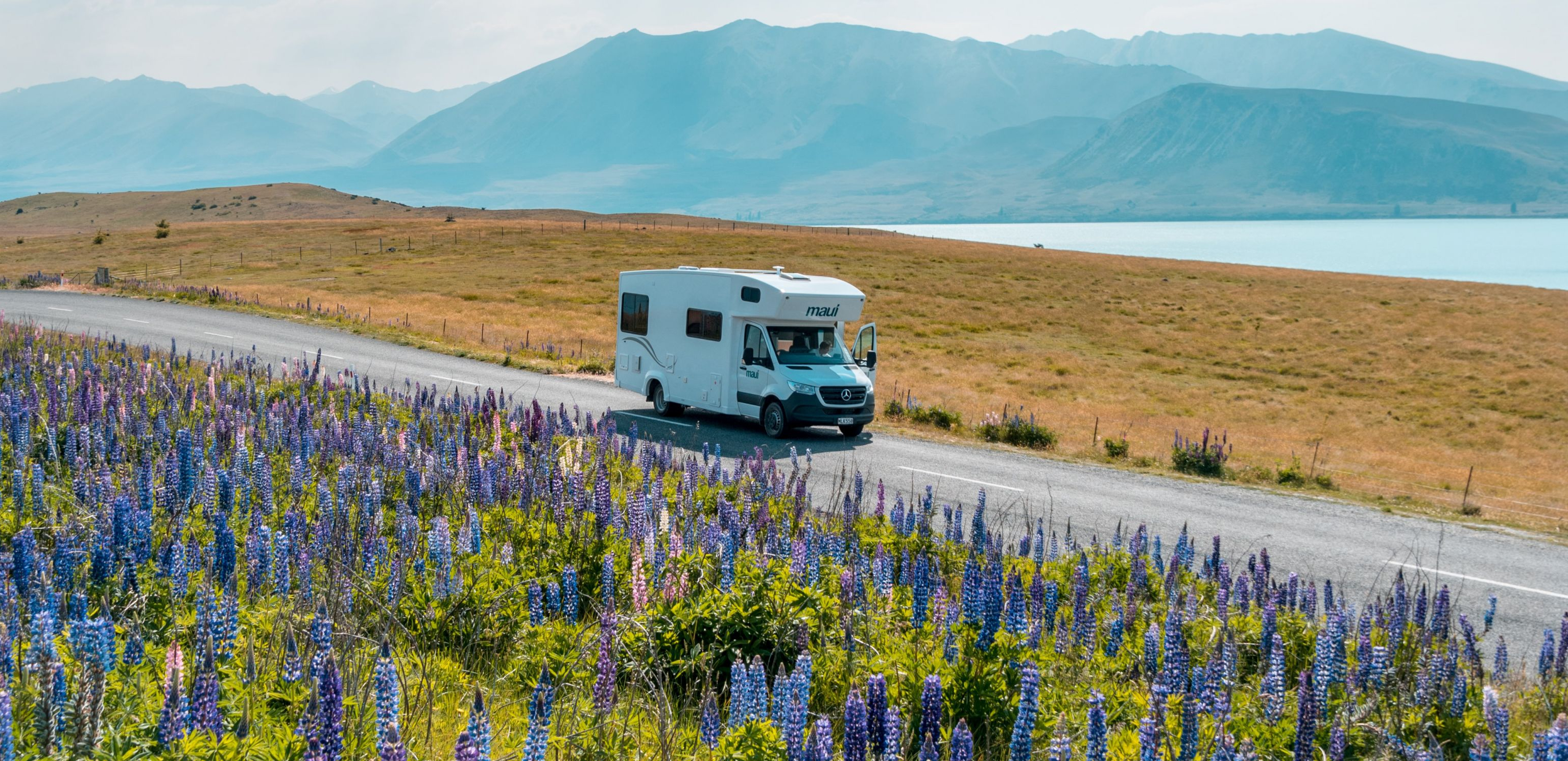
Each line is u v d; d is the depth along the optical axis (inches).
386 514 405.1
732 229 5880.9
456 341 1686.8
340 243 4397.1
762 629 281.3
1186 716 203.8
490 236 4598.9
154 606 258.8
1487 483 1083.9
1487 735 257.8
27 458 448.8
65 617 216.7
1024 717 185.3
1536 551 619.8
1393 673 282.2
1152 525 641.6
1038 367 2119.8
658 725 213.9
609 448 605.9
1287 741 239.3
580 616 313.7
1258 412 1702.8
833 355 954.7
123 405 518.6
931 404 1374.3
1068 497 721.6
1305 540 625.6
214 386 646.5
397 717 175.8
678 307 1002.1
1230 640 291.1
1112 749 215.5
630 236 4626.0
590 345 1860.2
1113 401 1718.8
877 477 745.6
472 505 413.1
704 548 356.5
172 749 160.6
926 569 302.5
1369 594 498.0
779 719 195.3
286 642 215.0
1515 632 451.5
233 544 282.4
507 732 215.5
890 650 277.6
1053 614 317.7
